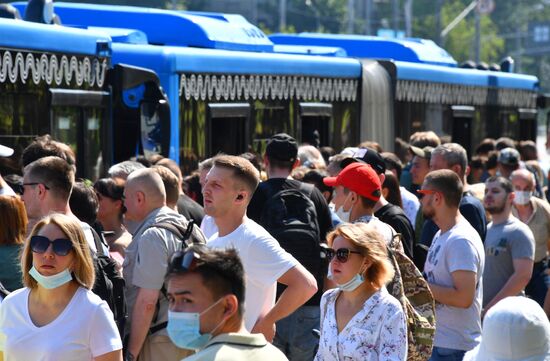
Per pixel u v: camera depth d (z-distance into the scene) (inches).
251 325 477.1
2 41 661.9
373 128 1125.7
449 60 1438.2
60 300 410.9
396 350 434.9
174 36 962.7
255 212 594.9
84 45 748.6
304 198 585.0
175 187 552.1
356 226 442.9
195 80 857.5
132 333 476.7
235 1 5457.7
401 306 446.0
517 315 356.2
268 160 613.0
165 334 481.1
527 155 1386.6
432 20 5969.5
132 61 839.1
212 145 884.0
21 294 416.5
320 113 1026.1
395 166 844.6
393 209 597.0
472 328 559.8
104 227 590.9
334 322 446.3
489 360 361.7
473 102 1395.2
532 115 1630.2
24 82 683.4
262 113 942.4
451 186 562.9
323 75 1036.5
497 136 1489.9
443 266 558.6
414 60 1326.3
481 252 561.3
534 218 805.9
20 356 410.6
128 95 811.4
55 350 406.9
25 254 412.8
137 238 496.1
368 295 440.5
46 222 410.3
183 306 318.0
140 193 496.1
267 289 478.3
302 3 5738.2
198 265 316.2
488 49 6284.5
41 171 480.7
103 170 775.1
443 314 557.6
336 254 438.0
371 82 1120.2
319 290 581.0
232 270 319.0
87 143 755.4
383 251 439.5
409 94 1199.6
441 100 1290.6
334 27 5846.5
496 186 676.1
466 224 565.9
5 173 667.4
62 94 719.7
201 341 319.0
